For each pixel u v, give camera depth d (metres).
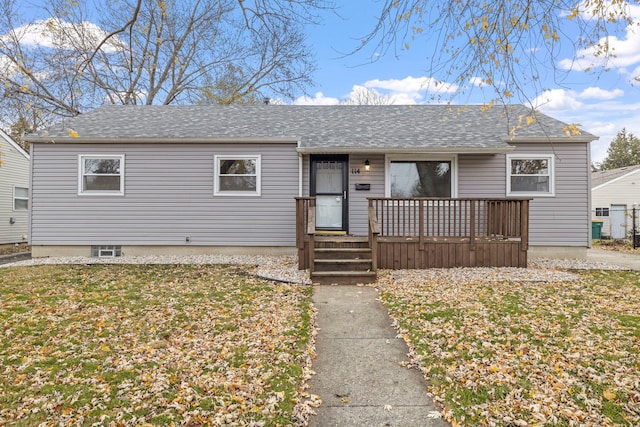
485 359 3.51
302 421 2.64
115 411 2.71
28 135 9.37
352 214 9.57
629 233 19.33
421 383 3.20
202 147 9.66
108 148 9.59
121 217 9.66
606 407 2.70
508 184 9.48
